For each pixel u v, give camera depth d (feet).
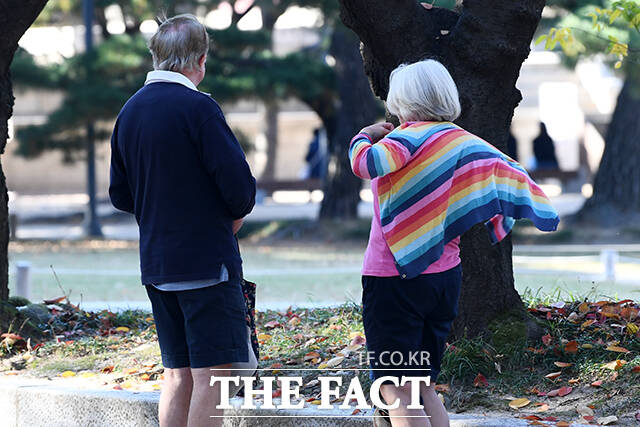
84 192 246.27
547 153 187.21
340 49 140.67
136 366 32.99
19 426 30.53
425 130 22.12
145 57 129.08
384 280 21.99
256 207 184.34
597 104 221.87
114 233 162.71
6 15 37.24
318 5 119.55
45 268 94.43
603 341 30.76
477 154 22.13
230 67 135.54
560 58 110.01
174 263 22.89
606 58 106.11
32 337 37.93
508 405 26.99
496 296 31.45
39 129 137.39
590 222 133.59
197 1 145.79
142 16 142.72
